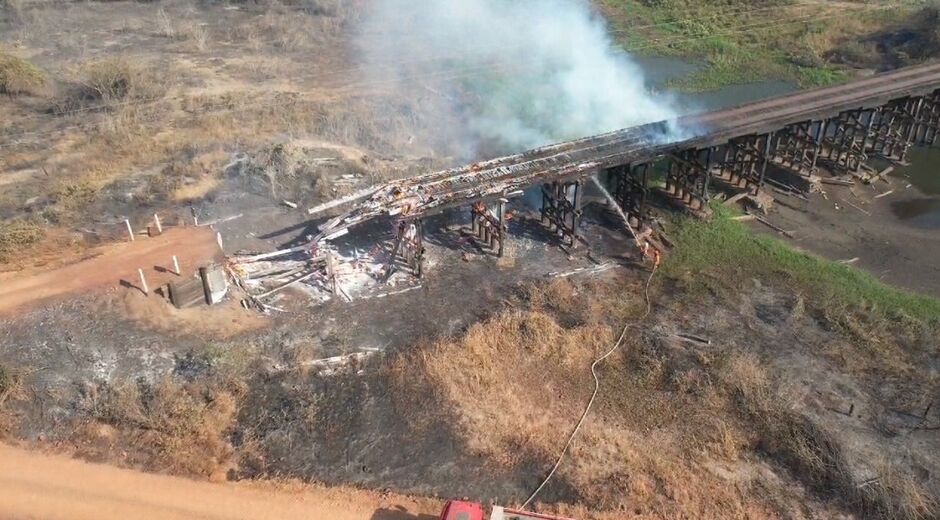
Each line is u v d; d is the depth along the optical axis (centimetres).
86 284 2659
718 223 3372
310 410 2277
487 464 2109
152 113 4244
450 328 2658
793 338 2656
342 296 2802
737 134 3306
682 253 3172
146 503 1942
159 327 2545
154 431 2159
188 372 2383
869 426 2259
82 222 3106
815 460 2114
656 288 2939
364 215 2830
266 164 3559
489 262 3052
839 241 3322
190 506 1942
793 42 5822
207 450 2120
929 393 2397
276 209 3269
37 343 2406
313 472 2078
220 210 3234
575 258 3106
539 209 3428
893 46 5631
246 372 2423
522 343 2550
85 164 3628
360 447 2166
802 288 2967
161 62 5131
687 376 2409
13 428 2147
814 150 3697
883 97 3700
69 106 4347
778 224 3434
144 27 5938
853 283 2995
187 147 3803
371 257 3014
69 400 2241
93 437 2131
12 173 3566
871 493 2011
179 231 3042
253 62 5181
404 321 2694
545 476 2069
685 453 2150
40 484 1981
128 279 2686
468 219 3319
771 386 2398
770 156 3819
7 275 2700
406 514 1956
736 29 6153
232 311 2677
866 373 2488
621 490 2014
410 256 2969
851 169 3869
